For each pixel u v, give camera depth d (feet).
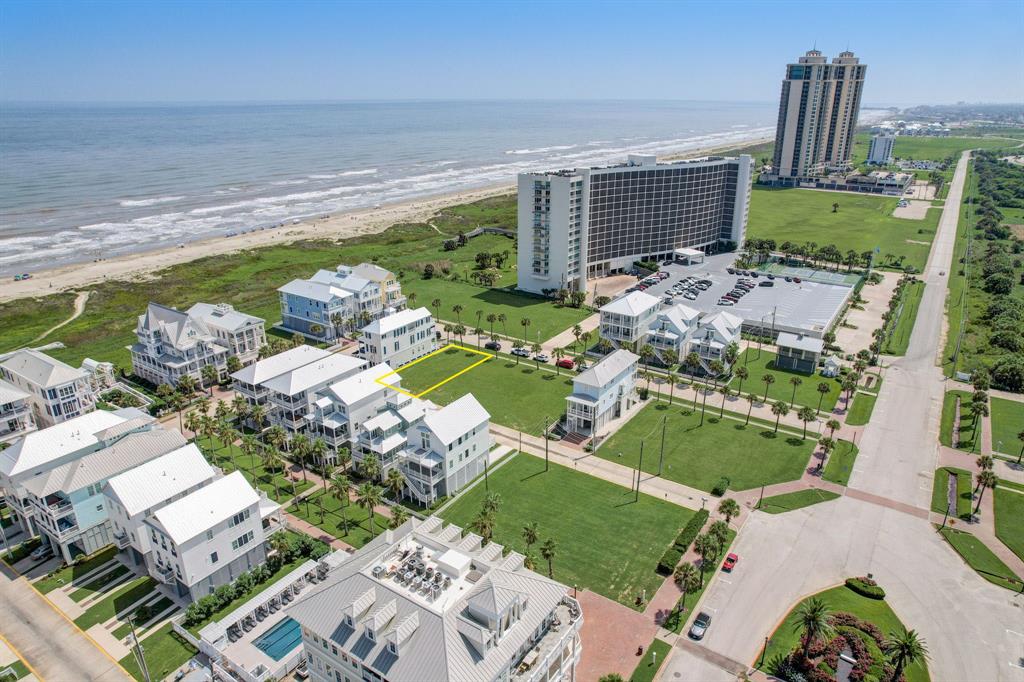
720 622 269.44
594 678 240.53
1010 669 249.96
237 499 290.97
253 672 239.50
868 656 250.16
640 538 322.55
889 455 400.47
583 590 287.28
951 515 343.26
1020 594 288.71
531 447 409.49
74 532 307.17
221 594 280.31
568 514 341.41
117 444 330.13
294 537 317.83
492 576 214.48
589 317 651.66
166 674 247.09
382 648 195.31
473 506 349.82
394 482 341.41
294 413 406.41
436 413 361.30
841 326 628.28
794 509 345.72
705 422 439.63
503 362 542.57
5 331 610.24
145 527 286.46
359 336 524.52
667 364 526.57
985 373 498.28
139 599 287.48
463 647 190.90
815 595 285.43
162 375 487.20
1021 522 337.93
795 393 483.51
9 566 309.22
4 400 380.17
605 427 433.07
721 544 310.45
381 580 216.13
